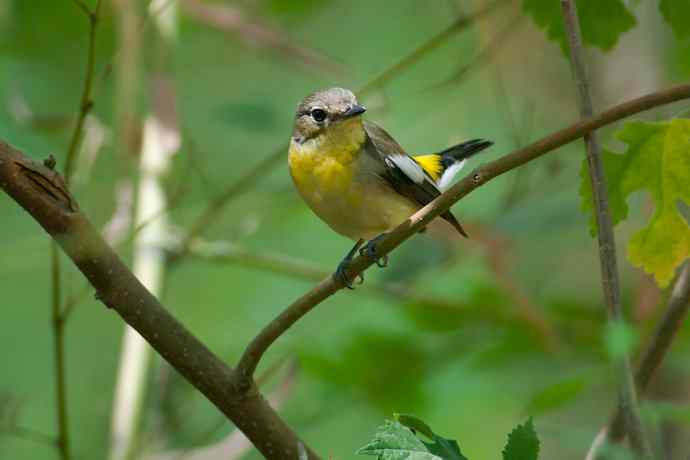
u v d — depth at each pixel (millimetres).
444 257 11469
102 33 13289
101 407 14344
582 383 7469
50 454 13516
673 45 11906
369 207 9188
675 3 7430
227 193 10922
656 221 6250
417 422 5020
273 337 5508
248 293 14086
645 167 6082
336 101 9102
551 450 10328
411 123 14688
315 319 13062
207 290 14203
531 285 12852
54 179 5223
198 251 10992
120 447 9523
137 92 10523
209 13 11805
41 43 13305
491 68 13758
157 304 5543
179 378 10367
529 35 14133
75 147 7152
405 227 5738
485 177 5418
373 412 10961
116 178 11406
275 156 10805
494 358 10758
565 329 11227
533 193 11641
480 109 14484
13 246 11586
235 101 12617
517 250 12523
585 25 7309
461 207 13578
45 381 14758
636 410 5301
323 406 10781
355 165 9102
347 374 10664
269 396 10039
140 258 10688
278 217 12719
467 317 11234
